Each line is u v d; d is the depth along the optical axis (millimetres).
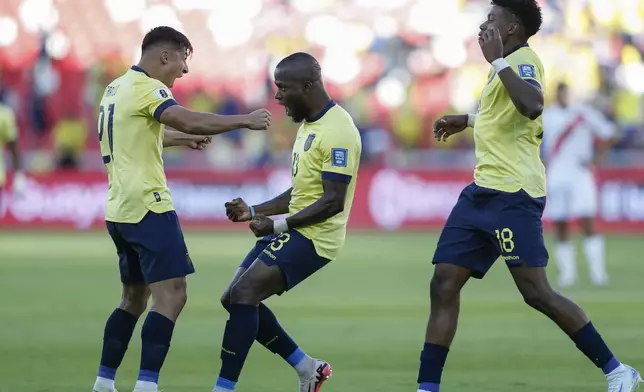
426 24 108625
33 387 27625
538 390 27062
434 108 105188
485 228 23453
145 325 23906
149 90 24062
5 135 71562
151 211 24156
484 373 29703
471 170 90750
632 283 56375
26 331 38688
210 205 91062
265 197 90562
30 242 80438
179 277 24297
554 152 55812
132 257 25188
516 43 23766
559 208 55688
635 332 38000
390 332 38531
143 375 23672
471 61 107000
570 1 105250
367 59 107875
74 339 36781
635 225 87500
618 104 100875
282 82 24312
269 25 110250
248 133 99938
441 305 23812
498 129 23453
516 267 23406
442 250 23844
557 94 55375
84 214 90938
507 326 39812
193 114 23750
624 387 23812
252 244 78750
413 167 93500
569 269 55938
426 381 23531
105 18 109562
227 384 24172
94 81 104875
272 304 47031
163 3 110438
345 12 109938
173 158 98375
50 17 108438
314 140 24375
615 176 87375
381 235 87250
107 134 24547
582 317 23703
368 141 99062
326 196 24047
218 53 109250
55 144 98625
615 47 104312
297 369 25891
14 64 107875
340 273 60719
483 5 108625
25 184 90938
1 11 108375
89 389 27391
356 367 30969
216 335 37750
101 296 49781
